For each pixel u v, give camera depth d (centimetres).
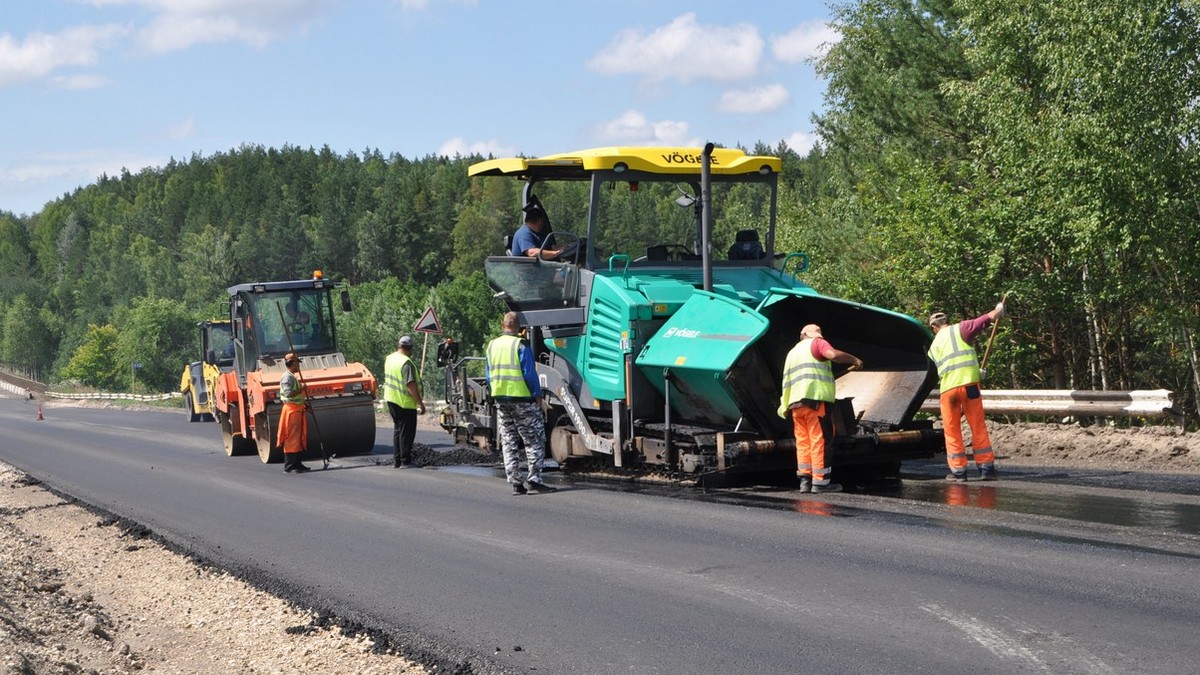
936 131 2695
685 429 1082
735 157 1212
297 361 1527
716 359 1005
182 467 1692
